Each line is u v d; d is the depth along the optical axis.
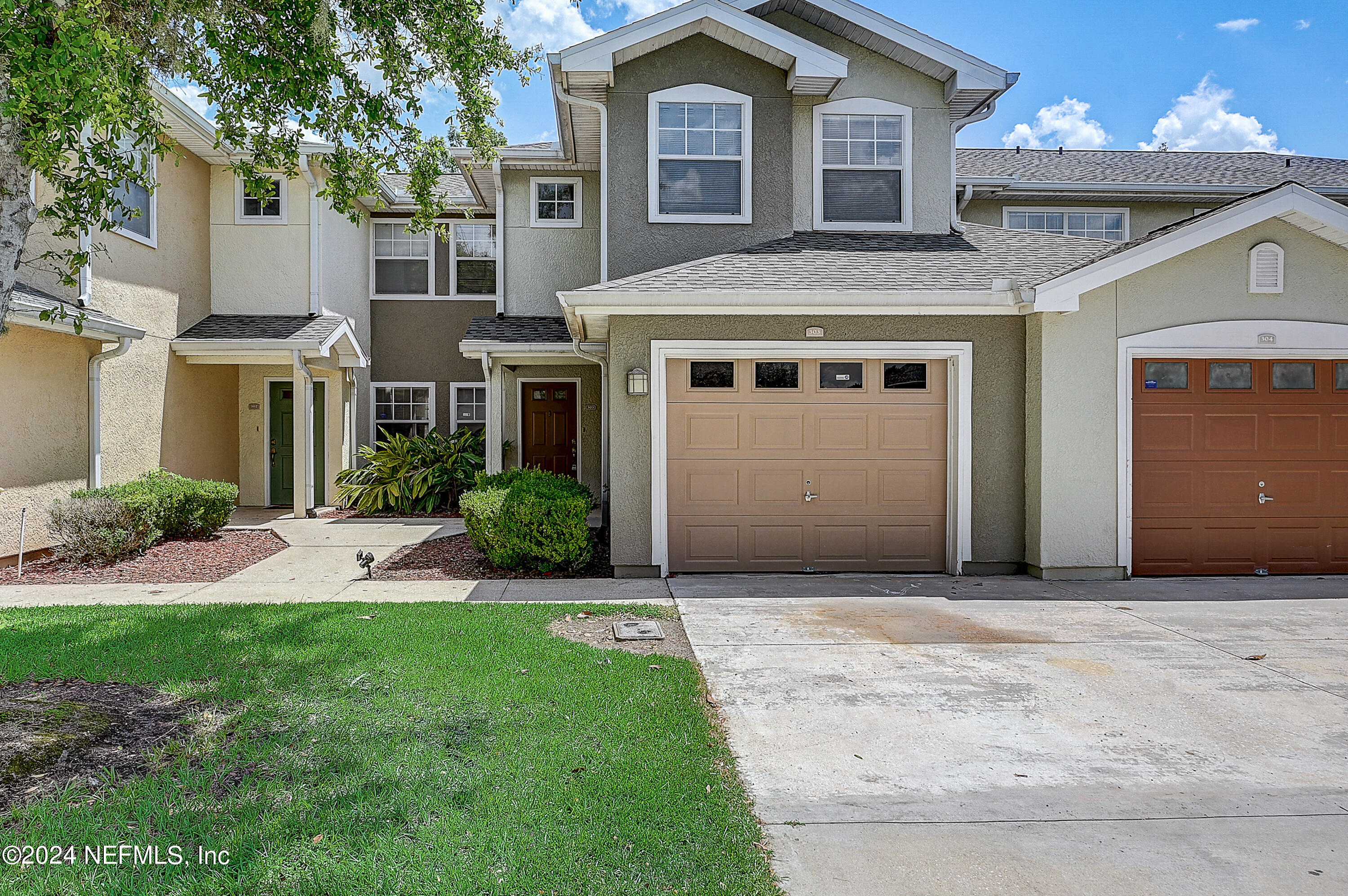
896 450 8.94
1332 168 15.62
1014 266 9.17
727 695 4.88
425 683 4.78
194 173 13.02
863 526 8.94
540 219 13.64
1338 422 8.84
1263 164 15.76
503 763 3.71
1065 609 7.16
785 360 8.86
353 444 14.93
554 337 12.47
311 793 3.40
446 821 3.19
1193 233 8.20
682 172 10.12
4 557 8.79
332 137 6.62
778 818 3.41
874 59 10.39
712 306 8.24
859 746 4.16
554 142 13.97
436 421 16.09
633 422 8.62
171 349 12.24
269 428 14.87
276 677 4.84
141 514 9.60
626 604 7.21
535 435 15.12
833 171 10.36
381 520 12.97
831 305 8.28
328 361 13.66
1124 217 14.29
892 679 5.20
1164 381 8.70
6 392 8.80
